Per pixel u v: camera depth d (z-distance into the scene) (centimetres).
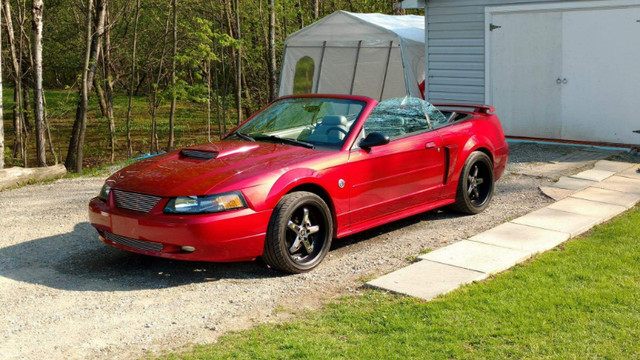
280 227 493
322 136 579
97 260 564
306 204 513
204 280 508
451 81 1284
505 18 1186
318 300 458
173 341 395
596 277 480
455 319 407
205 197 475
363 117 579
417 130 637
